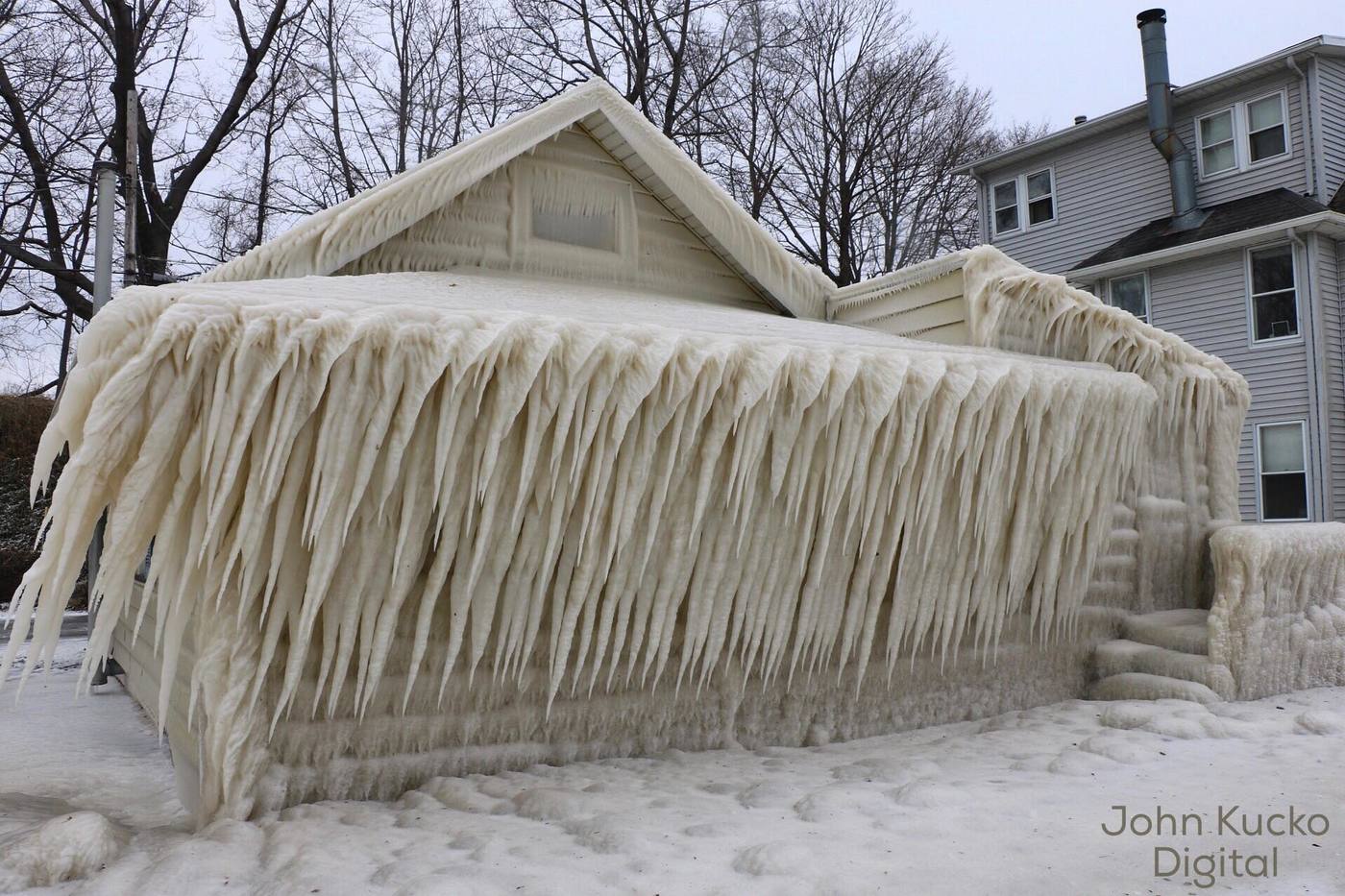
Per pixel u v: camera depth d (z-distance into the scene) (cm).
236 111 1870
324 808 311
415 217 535
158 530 274
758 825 286
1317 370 1454
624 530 346
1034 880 237
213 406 266
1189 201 1702
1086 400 466
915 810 299
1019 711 500
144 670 600
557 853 258
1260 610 498
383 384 289
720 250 664
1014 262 562
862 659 432
